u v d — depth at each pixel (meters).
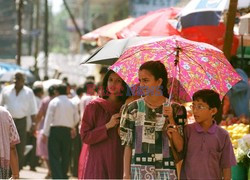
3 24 65.12
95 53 9.12
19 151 14.91
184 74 7.54
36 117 16.19
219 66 7.40
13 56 64.56
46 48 34.12
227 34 9.98
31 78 23.22
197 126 7.07
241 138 8.81
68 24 64.94
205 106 7.03
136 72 7.61
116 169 7.95
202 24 12.24
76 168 16.12
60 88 14.88
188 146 7.05
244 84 12.61
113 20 49.97
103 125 7.96
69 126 14.80
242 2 10.95
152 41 7.30
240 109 12.64
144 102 6.95
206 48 7.30
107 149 7.94
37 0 43.16
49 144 14.79
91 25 53.34
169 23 12.98
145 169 6.89
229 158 7.09
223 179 7.20
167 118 6.90
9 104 14.86
